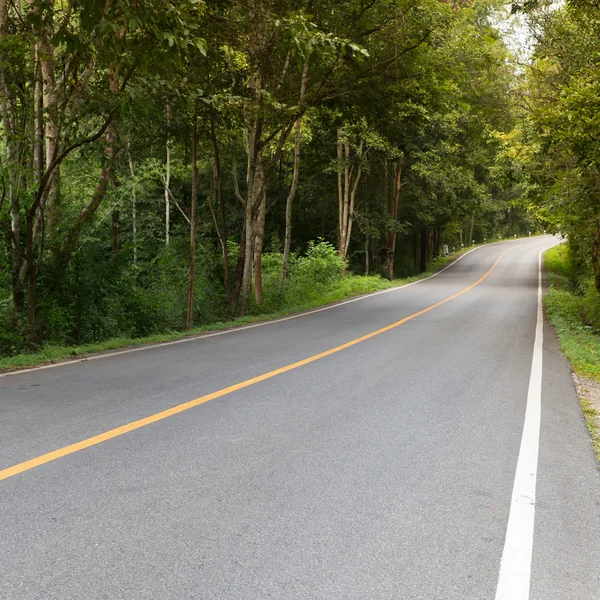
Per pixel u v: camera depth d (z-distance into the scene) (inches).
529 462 190.2
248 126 641.6
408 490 163.8
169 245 843.4
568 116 487.2
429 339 513.0
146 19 280.7
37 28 302.2
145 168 923.4
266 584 112.2
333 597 108.2
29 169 452.8
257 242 914.7
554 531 139.1
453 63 714.8
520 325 641.0
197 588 110.1
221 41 590.9
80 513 143.0
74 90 443.2
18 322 469.7
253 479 169.5
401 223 1679.4
